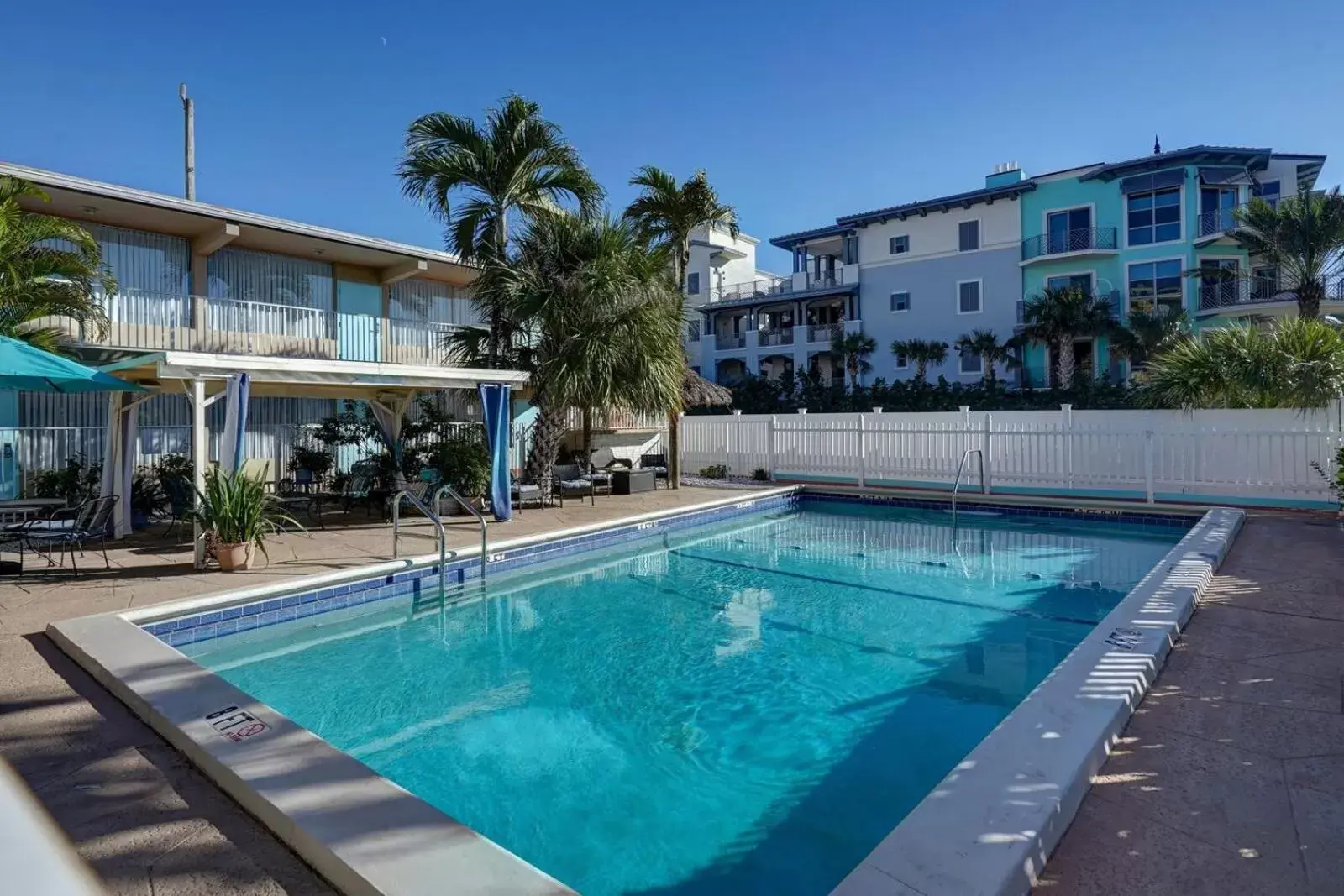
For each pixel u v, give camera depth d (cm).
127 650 546
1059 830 307
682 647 714
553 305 1287
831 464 1711
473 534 1057
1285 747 378
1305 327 1322
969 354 3672
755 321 4500
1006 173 3669
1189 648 526
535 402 1409
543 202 1468
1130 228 3353
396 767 492
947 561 1055
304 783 353
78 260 1125
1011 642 708
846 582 947
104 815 349
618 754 506
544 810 438
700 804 442
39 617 645
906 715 554
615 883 371
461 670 664
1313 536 942
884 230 3953
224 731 413
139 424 1378
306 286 1689
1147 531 1223
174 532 1066
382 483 1310
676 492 1566
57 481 1144
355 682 639
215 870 307
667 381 1373
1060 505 1324
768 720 554
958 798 314
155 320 1443
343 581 809
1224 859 289
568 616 820
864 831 413
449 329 1870
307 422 1586
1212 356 1350
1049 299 3266
